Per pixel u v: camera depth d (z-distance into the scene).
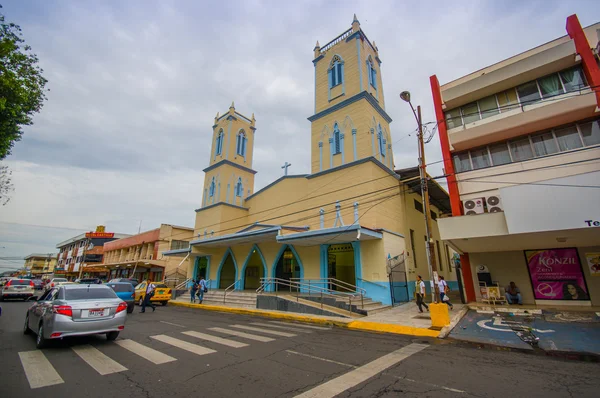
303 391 4.75
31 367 5.84
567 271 14.84
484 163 16.86
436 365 6.33
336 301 15.05
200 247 27.03
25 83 11.34
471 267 17.23
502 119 15.69
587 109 13.84
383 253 17.30
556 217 11.42
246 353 7.08
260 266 27.03
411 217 24.70
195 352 7.10
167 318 13.62
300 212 23.69
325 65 25.95
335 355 7.06
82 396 4.48
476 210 16.12
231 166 31.31
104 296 8.41
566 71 15.26
